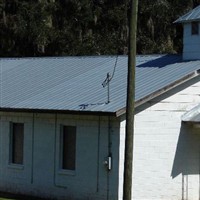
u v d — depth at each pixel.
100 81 48.97
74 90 48.62
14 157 50.19
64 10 86.69
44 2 86.44
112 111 40.91
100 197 42.81
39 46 85.25
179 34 87.69
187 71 45.16
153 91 42.53
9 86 54.88
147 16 84.56
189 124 44.38
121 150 41.75
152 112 43.22
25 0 87.00
